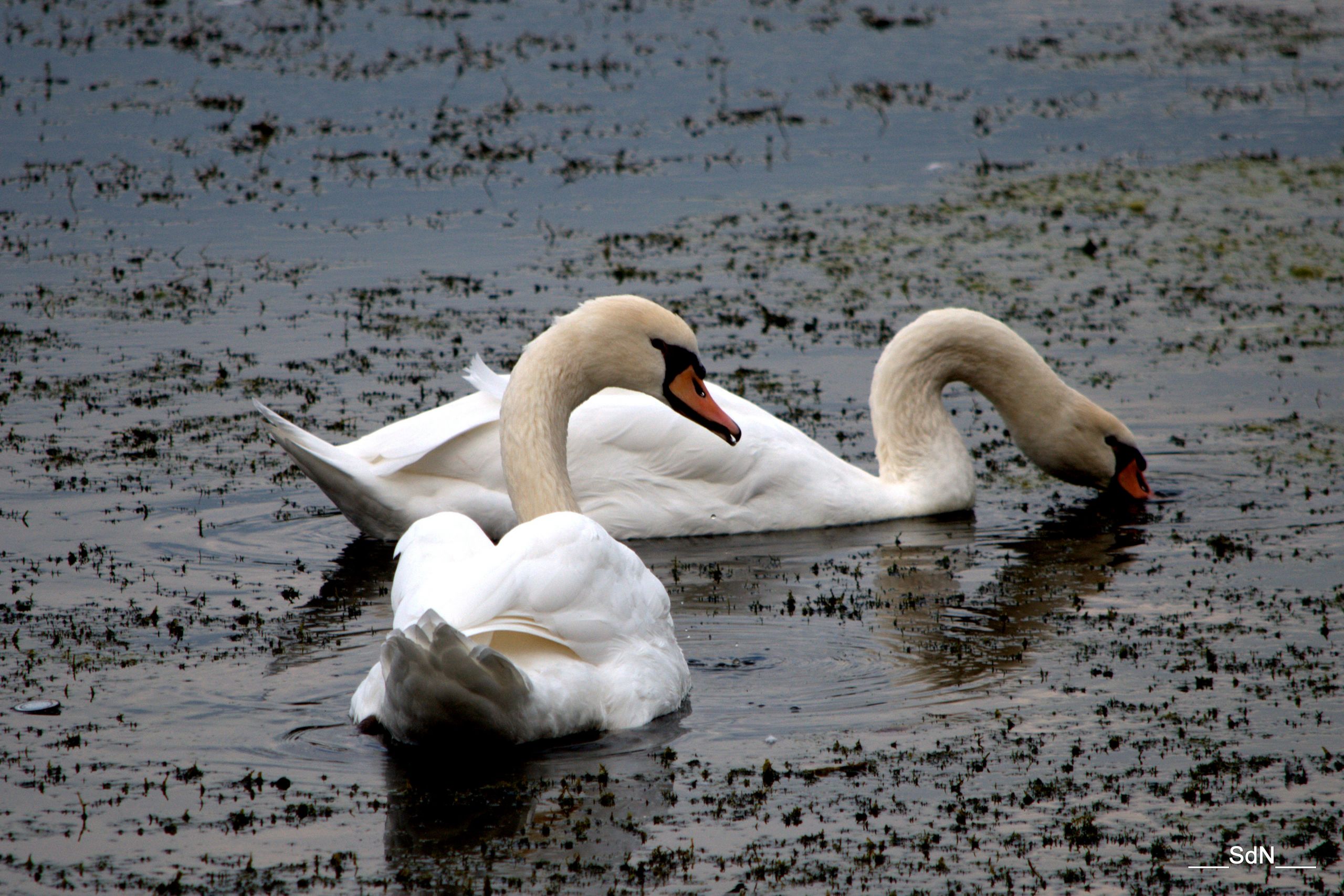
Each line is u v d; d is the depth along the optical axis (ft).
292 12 168.86
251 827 26.81
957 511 52.54
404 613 30.09
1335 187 106.52
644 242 89.92
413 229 91.97
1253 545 46.70
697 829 27.02
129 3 170.81
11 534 45.14
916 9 180.75
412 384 62.39
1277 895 25.13
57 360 65.51
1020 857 26.30
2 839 26.43
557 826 26.94
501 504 46.73
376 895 24.58
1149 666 35.94
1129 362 67.97
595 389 37.88
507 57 147.54
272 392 61.26
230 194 99.30
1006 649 37.29
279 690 33.53
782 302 77.46
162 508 48.01
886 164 112.57
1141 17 178.70
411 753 29.89
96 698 32.99
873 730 31.78
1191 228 95.55
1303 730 31.86
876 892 25.03
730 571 44.96
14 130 114.52
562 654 30.42
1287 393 63.46
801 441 50.96
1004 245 91.09
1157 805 28.40
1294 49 156.97
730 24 167.94
